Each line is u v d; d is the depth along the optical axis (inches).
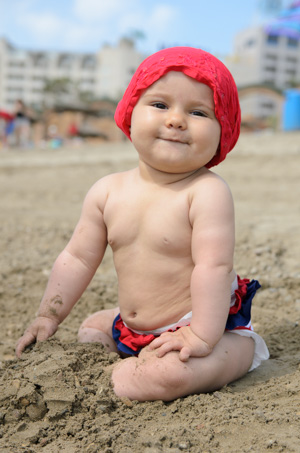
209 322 78.2
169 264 83.1
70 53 3873.0
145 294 84.7
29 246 182.2
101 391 76.5
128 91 85.7
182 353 76.9
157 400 78.2
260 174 361.1
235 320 85.1
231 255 80.3
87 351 85.3
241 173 368.8
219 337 79.1
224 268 79.3
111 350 93.0
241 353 84.7
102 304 132.2
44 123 1310.3
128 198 86.1
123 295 87.4
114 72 3821.4
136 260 84.8
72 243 92.1
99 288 140.1
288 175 351.9
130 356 90.0
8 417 73.4
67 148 635.5
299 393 80.7
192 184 83.1
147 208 84.0
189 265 83.0
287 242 177.9
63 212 245.8
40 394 74.9
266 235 185.8
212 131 81.1
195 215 80.7
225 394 79.4
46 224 213.3
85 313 128.2
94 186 91.8
